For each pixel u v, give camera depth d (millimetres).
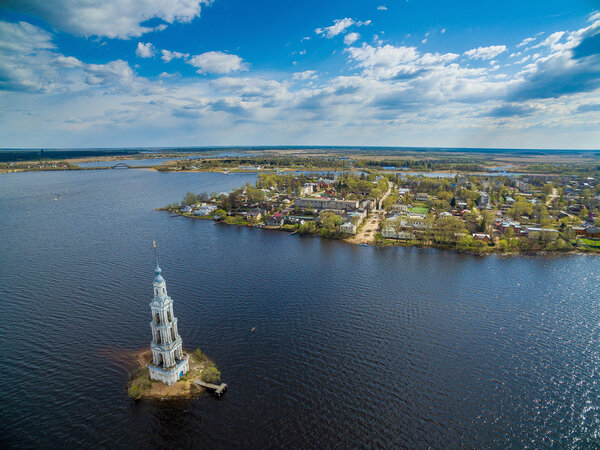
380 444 86875
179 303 155875
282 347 125188
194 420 94125
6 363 113938
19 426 90750
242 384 106938
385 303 158875
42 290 167250
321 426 91875
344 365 115875
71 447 85562
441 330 137125
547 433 91125
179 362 109312
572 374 113188
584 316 148250
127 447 86250
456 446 86938
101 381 107438
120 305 153375
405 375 111500
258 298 162125
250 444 86875
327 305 156375
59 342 125938
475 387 106938
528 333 135625
